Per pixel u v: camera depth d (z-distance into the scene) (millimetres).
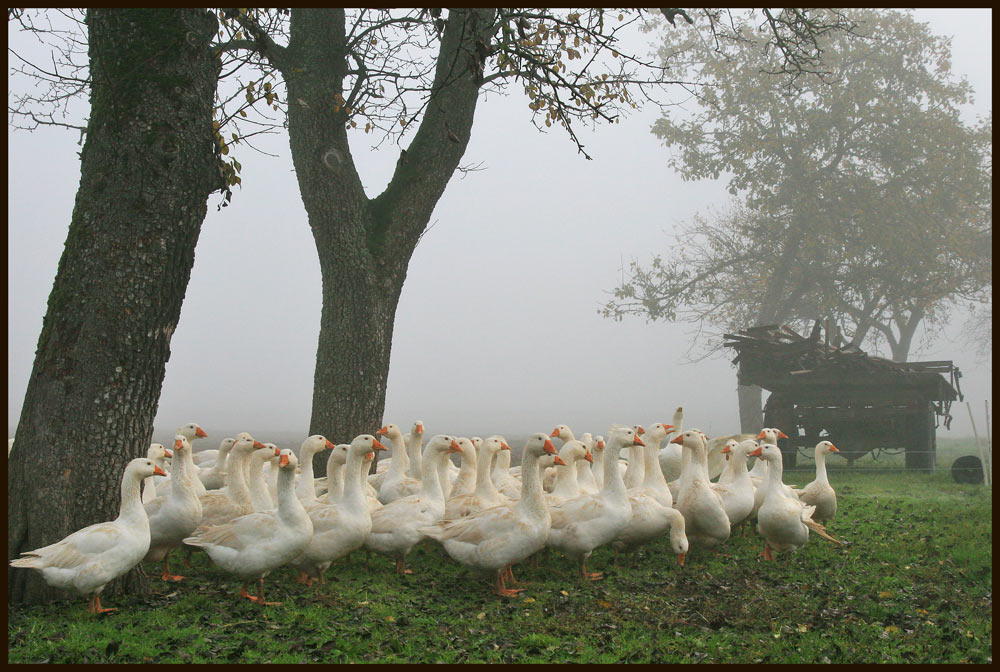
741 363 24547
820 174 37156
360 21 14961
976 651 7297
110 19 8453
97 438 8227
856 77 36906
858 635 7695
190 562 10133
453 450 10750
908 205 36125
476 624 7852
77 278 8297
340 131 14352
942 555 11281
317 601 8445
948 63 37219
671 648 7246
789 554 11305
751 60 38031
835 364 23594
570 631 7707
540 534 8930
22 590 8172
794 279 38219
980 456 20016
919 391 22812
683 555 10383
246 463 11164
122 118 8336
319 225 14305
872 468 23500
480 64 11039
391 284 14602
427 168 14570
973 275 37062
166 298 8570
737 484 12094
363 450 9477
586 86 14312
